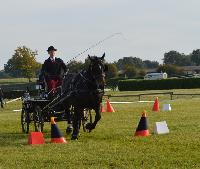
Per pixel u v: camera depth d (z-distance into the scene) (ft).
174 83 269.44
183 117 74.33
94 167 35.09
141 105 117.70
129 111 92.94
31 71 334.44
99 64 50.55
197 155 38.83
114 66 344.08
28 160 38.73
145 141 47.32
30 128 66.39
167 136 50.67
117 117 78.07
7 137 55.93
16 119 83.41
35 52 335.06
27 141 51.67
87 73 51.19
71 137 52.19
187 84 269.44
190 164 35.24
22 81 403.34
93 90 50.67
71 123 56.90
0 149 45.29
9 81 407.64
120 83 268.21
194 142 45.80
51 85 58.80
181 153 39.86
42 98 59.36
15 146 47.37
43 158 39.29
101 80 50.39
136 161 36.86
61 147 45.11
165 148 42.65
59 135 49.29
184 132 53.83
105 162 36.96
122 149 42.68
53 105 57.26
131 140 48.32
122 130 57.98
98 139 50.24
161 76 365.40
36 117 58.80
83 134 54.70
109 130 58.34
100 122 69.31
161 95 171.22
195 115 77.87
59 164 36.73
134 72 431.43
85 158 38.73
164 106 93.45
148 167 34.58
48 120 58.95
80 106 51.72
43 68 59.77
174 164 35.47
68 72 59.36
